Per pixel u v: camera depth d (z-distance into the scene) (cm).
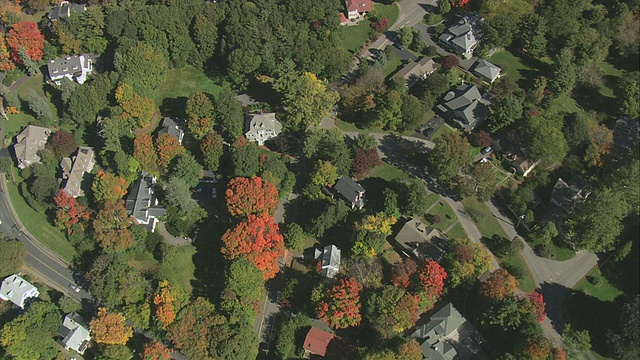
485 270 16650
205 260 17575
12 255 17250
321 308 15538
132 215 17625
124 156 18338
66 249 18000
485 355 15512
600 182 18312
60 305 16400
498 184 18850
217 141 18675
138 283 16300
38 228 18438
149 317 15800
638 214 17338
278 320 16475
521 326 15162
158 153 18588
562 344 15725
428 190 18838
